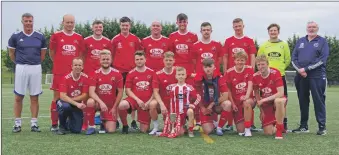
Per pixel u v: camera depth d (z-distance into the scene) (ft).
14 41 23.39
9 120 28.55
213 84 22.44
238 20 26.20
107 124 22.94
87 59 26.12
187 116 22.35
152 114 22.45
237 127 22.67
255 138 20.94
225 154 16.60
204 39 26.50
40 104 45.70
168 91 23.53
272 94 22.57
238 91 23.00
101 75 23.21
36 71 23.44
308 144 19.06
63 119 22.06
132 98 23.12
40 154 16.44
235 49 26.30
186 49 26.91
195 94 21.95
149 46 26.86
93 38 26.16
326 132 23.53
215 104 22.31
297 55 24.11
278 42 25.21
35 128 23.38
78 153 16.67
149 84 23.67
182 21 26.63
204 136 21.57
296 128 26.37
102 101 22.81
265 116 22.38
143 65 23.73
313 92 22.81
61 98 22.21
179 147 18.10
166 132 21.67
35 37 23.58
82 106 21.76
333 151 17.38
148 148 17.81
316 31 23.32
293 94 72.74
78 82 22.99
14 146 18.12
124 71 26.61
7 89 82.79
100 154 16.52
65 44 24.90
